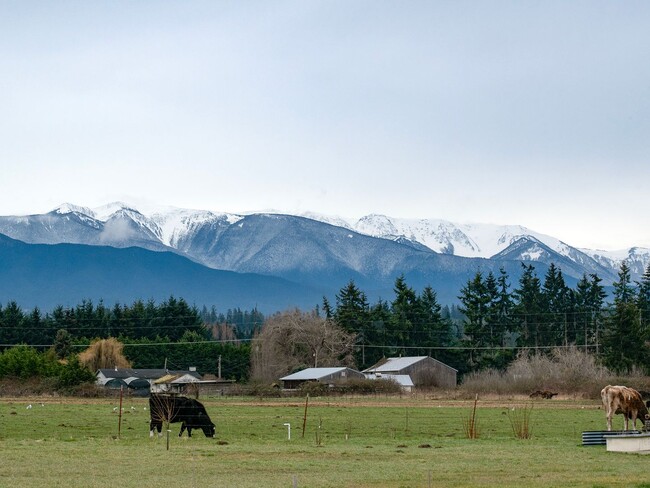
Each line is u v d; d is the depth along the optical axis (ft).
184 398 292.40
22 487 168.04
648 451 235.61
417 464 211.00
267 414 428.15
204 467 202.08
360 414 432.25
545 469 202.59
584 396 604.08
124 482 176.76
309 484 177.78
